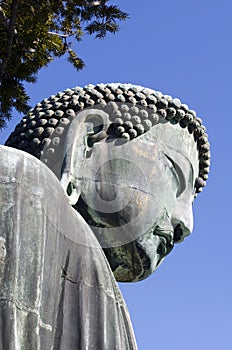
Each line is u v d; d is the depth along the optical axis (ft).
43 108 28.27
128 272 27.37
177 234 28.48
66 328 23.58
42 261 23.24
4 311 22.12
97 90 28.45
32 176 24.03
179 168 28.48
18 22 44.98
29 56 45.19
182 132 28.89
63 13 45.78
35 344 22.29
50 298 23.31
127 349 24.52
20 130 28.17
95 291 24.41
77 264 24.47
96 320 24.04
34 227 23.41
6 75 45.01
